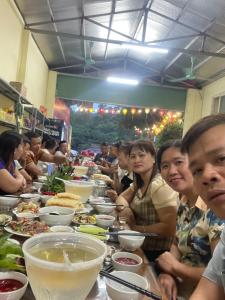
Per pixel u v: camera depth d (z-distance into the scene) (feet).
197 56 22.50
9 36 16.44
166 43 23.12
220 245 3.52
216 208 2.62
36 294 2.21
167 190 6.66
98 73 30.35
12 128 16.44
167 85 29.99
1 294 2.62
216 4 16.10
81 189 7.16
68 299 2.16
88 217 5.62
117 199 8.20
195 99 29.81
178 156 5.37
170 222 6.46
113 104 29.86
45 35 21.49
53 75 29.19
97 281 3.35
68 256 2.34
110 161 22.18
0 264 3.07
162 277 4.48
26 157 12.74
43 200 7.07
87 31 22.15
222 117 2.72
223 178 2.55
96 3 18.15
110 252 4.05
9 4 15.84
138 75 30.50
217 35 19.48
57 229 4.57
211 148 2.59
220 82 25.95
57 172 9.57
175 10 18.52
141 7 19.56
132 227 6.80
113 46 26.18
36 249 2.44
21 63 19.56
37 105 24.82
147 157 7.40
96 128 41.52
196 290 3.60
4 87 14.11
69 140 34.01
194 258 4.75
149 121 36.47
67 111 32.32
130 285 3.01
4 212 5.99
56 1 17.15
